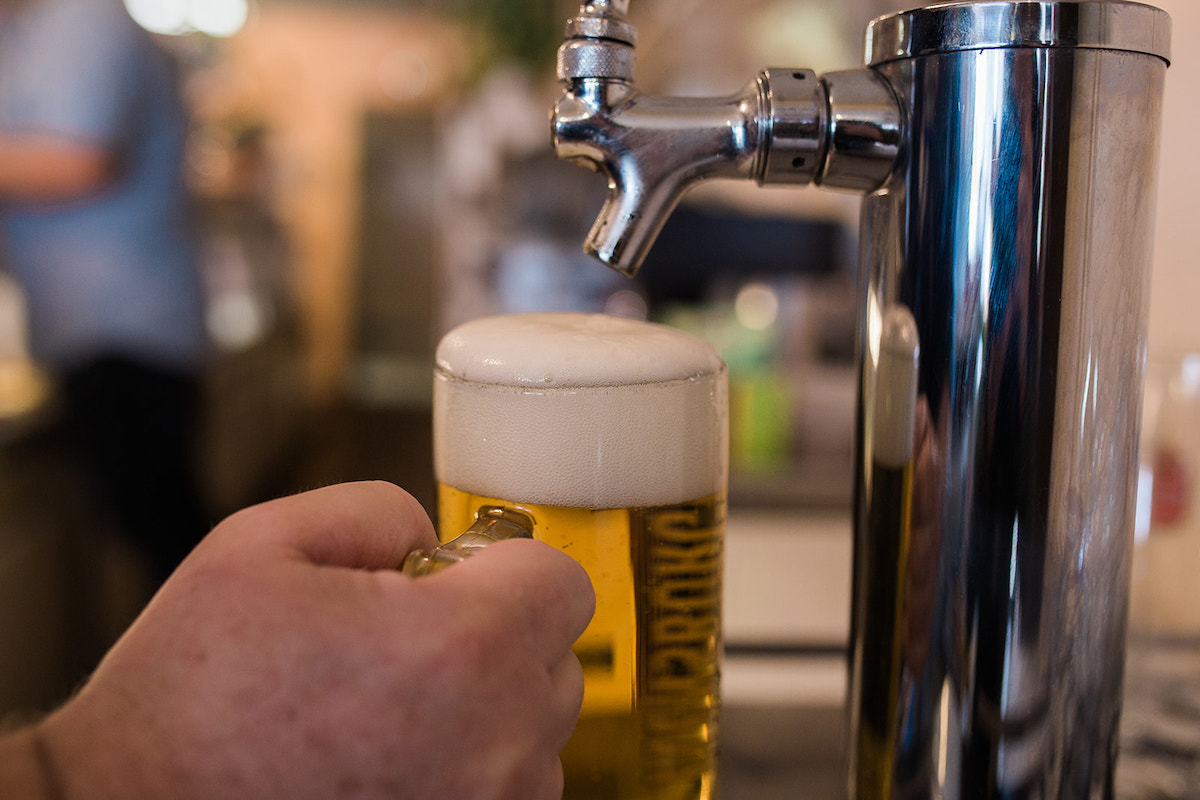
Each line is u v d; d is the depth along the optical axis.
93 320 1.65
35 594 1.51
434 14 4.37
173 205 1.72
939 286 0.27
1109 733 0.29
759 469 1.17
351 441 4.32
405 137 4.50
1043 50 0.25
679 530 0.29
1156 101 0.27
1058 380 0.26
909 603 0.29
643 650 0.29
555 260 2.30
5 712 1.36
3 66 1.52
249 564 0.22
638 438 0.29
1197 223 0.66
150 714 0.21
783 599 0.69
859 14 1.67
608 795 0.30
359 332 4.62
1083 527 0.27
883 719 0.30
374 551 0.25
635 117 0.28
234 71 3.65
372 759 0.21
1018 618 0.27
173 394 1.75
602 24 0.28
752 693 0.50
